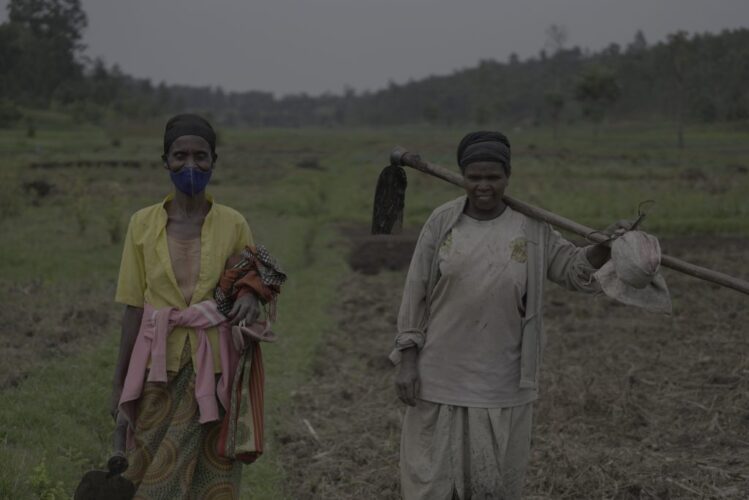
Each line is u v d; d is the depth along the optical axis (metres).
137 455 3.11
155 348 3.08
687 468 4.91
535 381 3.34
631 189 22.30
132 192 22.44
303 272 11.52
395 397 6.39
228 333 3.17
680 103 54.25
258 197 22.02
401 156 3.53
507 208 3.39
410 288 3.40
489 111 103.69
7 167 22.19
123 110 89.38
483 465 3.29
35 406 5.35
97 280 10.01
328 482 4.83
